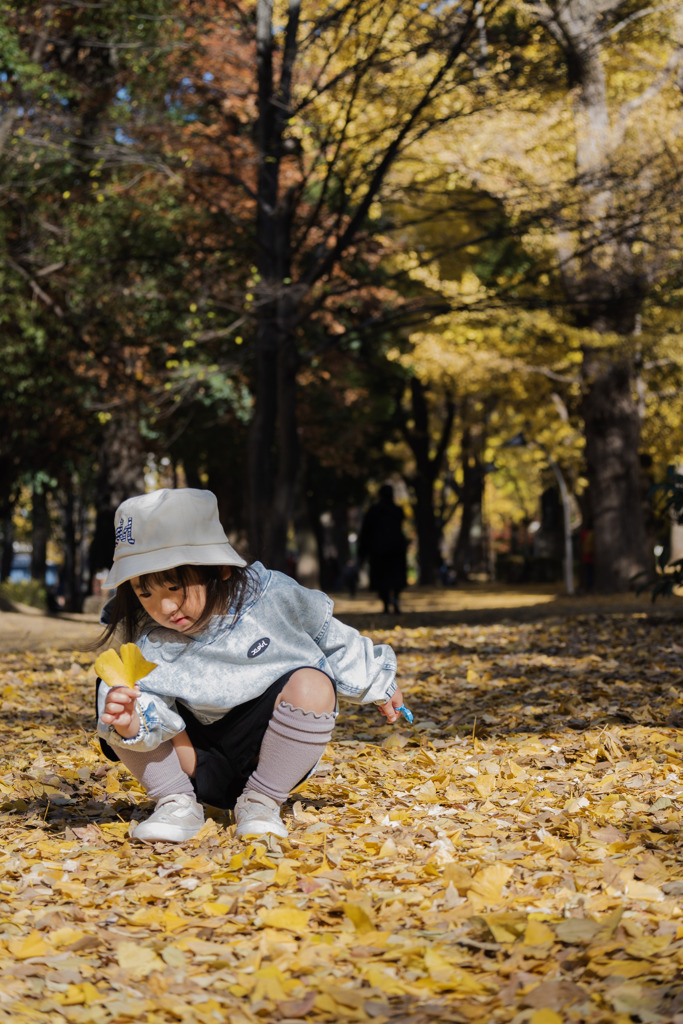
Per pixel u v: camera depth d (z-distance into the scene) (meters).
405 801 3.92
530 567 40.75
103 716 3.03
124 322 18.97
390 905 2.64
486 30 12.68
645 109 16.33
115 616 3.36
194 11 14.36
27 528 54.81
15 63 14.23
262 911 2.55
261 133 15.09
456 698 6.84
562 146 17.16
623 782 4.06
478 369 21.77
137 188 16.42
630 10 13.47
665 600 17.09
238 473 31.61
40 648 12.53
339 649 3.44
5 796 4.25
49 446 23.27
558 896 2.62
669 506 9.89
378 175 13.91
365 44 13.27
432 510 41.00
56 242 17.27
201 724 3.42
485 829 3.38
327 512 42.00
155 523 3.16
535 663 8.38
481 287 21.09
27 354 18.52
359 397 28.89
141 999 2.11
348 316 23.47
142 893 2.78
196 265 18.14
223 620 3.27
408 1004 2.05
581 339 18.19
